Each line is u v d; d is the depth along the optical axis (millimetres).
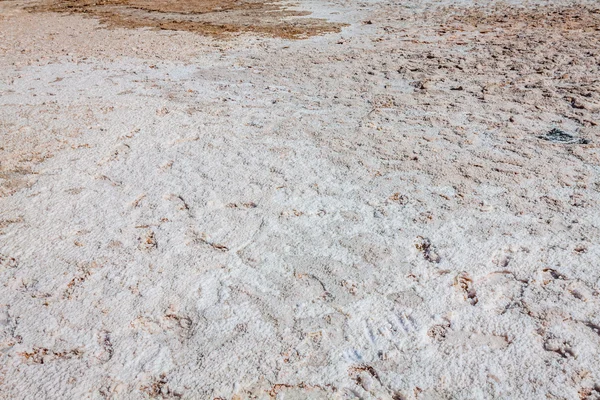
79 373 1932
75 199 3096
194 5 10883
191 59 6270
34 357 2008
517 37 6809
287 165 3447
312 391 1845
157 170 3414
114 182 3281
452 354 1973
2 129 4105
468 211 2844
